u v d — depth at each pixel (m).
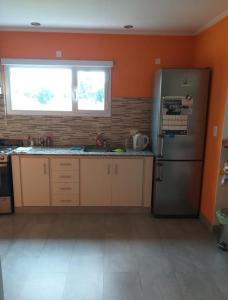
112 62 3.59
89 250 2.61
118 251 2.60
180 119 3.12
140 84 3.71
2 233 2.93
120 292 2.03
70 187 3.39
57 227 3.08
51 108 3.79
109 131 3.82
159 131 3.16
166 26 3.27
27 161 3.29
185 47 3.62
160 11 2.72
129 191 3.42
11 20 3.12
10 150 3.43
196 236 2.93
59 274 2.23
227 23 2.66
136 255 2.54
